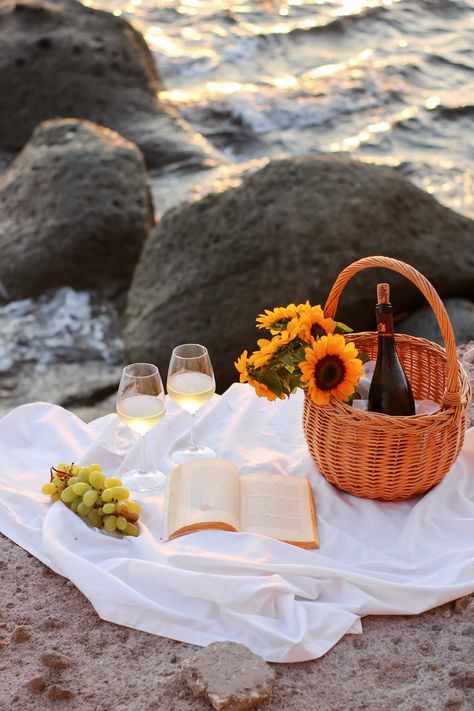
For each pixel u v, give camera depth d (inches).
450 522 67.6
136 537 65.7
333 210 137.3
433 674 58.1
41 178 179.6
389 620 62.0
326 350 66.0
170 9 343.3
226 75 285.1
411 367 76.7
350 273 69.9
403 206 141.8
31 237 174.6
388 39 308.8
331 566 63.2
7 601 63.9
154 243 149.3
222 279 139.4
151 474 72.6
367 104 262.4
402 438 66.7
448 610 62.7
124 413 68.0
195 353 72.6
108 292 174.1
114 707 56.1
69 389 150.9
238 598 60.1
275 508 67.9
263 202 139.9
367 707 56.0
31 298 173.6
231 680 55.5
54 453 76.4
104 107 243.6
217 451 76.1
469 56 291.4
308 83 274.8
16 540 68.1
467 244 145.3
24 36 247.1
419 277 66.2
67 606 63.4
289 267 135.9
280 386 68.0
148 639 60.6
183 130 239.9
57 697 56.6
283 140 245.4
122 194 176.4
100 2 352.8
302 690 57.0
